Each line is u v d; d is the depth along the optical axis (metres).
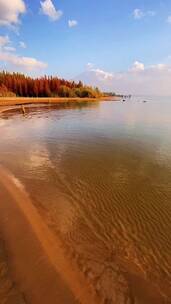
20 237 5.80
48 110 47.66
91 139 18.58
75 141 17.83
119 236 6.27
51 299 4.14
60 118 34.06
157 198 8.44
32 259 5.08
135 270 5.10
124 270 5.07
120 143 17.09
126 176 10.54
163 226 6.75
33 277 4.60
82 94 114.12
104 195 8.62
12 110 44.78
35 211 7.22
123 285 4.65
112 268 5.10
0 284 4.40
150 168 11.64
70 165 11.98
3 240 5.66
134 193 8.81
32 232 6.03
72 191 8.90
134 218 7.14
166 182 9.89
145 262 5.36
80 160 12.86
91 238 6.12
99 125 26.80
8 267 4.83
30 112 42.41
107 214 7.34
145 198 8.41
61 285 4.45
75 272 4.86
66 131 22.58
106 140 18.19
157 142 17.45
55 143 17.11
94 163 12.34
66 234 6.22
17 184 9.30
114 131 22.47
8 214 6.83
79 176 10.47
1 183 9.08
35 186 9.24
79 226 6.63
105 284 4.63
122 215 7.30
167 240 6.14
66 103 75.06
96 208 7.68
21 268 4.81
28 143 17.05
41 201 8.00
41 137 19.44
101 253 5.57
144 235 6.33
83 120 31.64
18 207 7.26
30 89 96.88
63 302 4.10
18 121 29.88
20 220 6.55
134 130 23.08
